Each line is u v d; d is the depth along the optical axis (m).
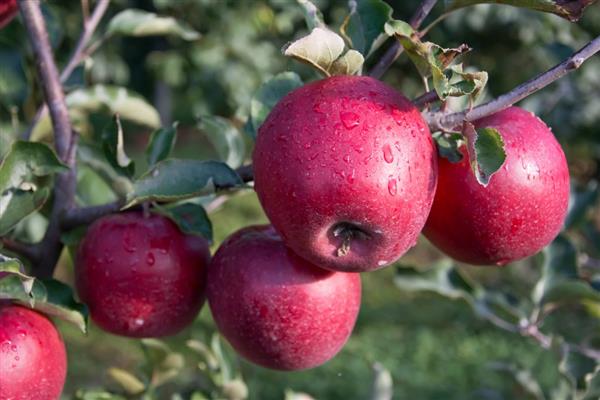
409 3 2.71
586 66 2.07
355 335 3.38
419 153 0.87
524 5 0.90
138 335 0.98
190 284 0.97
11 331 0.93
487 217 0.90
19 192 0.95
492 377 3.03
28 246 0.99
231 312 0.95
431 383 2.96
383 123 0.86
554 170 0.91
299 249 0.89
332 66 0.89
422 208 0.87
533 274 3.60
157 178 0.93
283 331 0.94
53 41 1.14
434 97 0.89
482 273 3.85
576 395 1.07
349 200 0.86
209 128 1.08
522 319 1.11
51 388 0.94
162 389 1.34
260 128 0.88
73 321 0.94
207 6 2.85
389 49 0.93
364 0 0.94
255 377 2.89
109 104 1.15
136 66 5.53
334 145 0.86
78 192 1.10
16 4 1.07
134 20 1.13
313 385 2.88
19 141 0.94
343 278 0.95
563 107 1.53
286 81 0.98
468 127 0.87
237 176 0.93
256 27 2.88
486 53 2.87
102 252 0.96
